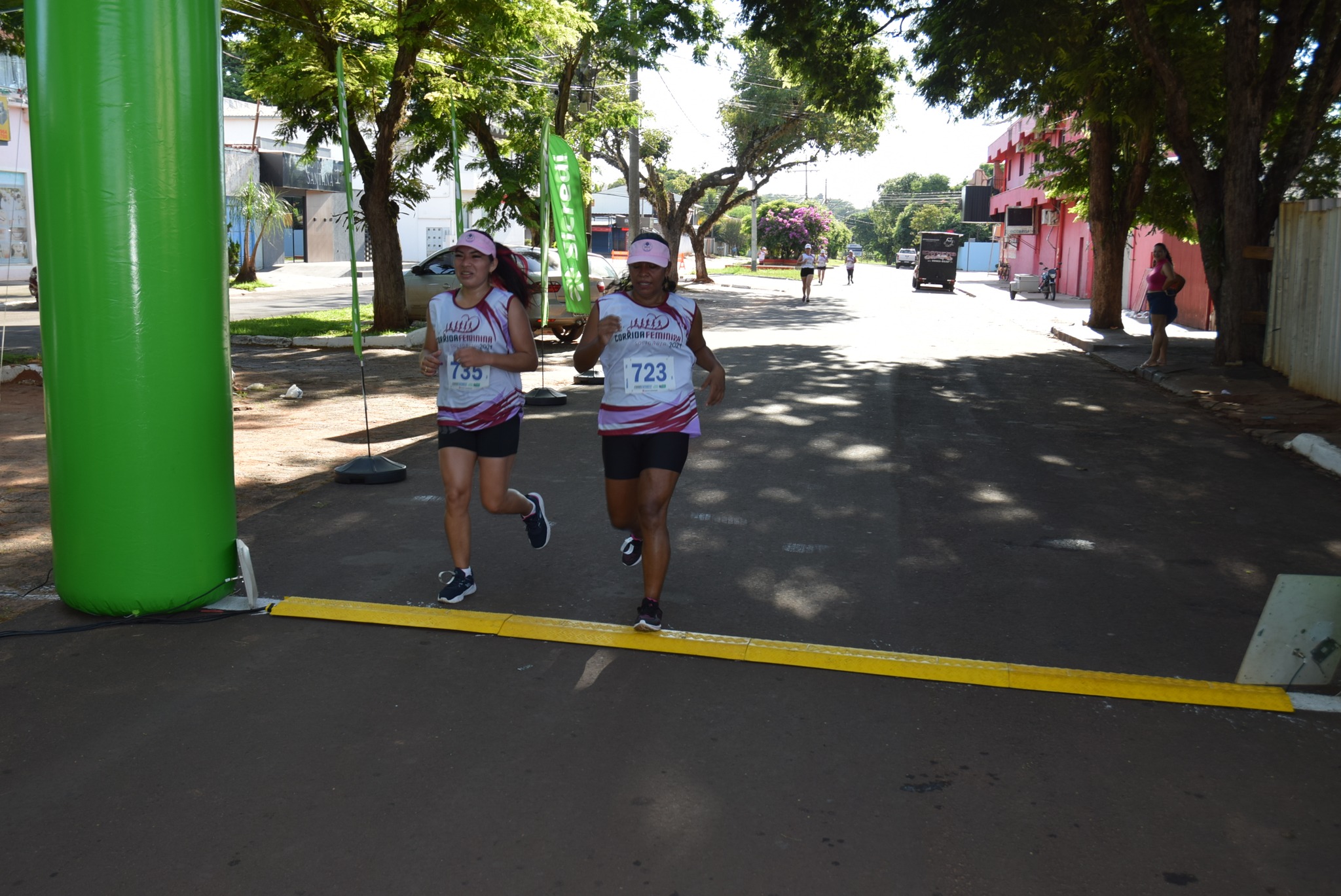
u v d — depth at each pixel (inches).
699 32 904.9
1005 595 214.8
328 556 234.1
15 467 323.0
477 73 724.7
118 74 180.7
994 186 2363.4
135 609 194.1
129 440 188.2
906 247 4825.3
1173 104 585.0
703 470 328.2
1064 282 1663.4
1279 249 563.8
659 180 1718.8
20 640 184.4
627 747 147.9
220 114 196.5
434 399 485.1
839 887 116.5
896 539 255.3
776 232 3014.3
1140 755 147.0
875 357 677.3
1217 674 176.6
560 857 121.6
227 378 201.3
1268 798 136.0
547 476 320.8
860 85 753.6
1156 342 599.5
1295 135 562.9
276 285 1487.5
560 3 682.2
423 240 2033.7
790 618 199.9
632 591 213.8
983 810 132.3
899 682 170.7
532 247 723.4
